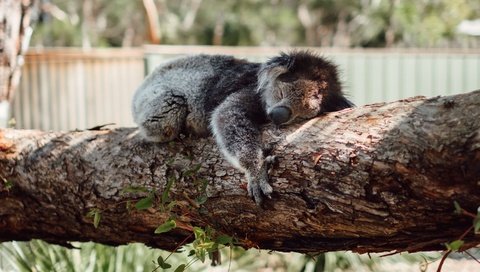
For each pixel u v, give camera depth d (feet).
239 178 15.12
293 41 115.55
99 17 114.42
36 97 42.63
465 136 12.28
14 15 21.98
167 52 43.24
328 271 27.94
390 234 13.88
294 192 14.28
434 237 13.52
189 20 109.29
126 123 43.80
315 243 15.17
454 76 47.65
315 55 16.75
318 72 16.24
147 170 16.35
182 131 17.81
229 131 15.70
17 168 17.61
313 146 14.17
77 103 43.39
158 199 16.10
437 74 47.44
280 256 29.27
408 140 12.89
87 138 17.65
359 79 46.60
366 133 13.57
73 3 109.70
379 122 13.58
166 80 18.29
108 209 16.83
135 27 114.73
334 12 112.88
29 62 42.24
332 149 13.87
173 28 106.83
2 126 21.81
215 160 15.64
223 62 18.25
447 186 12.52
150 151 16.65
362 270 28.43
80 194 17.04
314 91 15.75
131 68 43.50
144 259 25.85
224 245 15.79
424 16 88.79
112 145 17.21
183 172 15.85
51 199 17.43
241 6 109.09
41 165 17.43
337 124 14.17
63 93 43.16
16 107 42.11
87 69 43.47
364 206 13.55
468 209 12.66
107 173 16.80
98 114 43.68
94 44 99.30
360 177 13.43
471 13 87.15
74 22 104.01
